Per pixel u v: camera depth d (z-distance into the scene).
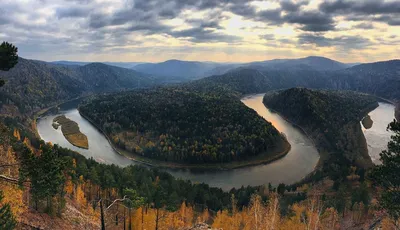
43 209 44.03
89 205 70.69
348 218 77.88
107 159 178.25
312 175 150.50
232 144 192.38
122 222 62.00
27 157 25.97
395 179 31.64
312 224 57.94
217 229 35.34
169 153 181.00
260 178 157.25
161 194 76.00
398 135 31.92
